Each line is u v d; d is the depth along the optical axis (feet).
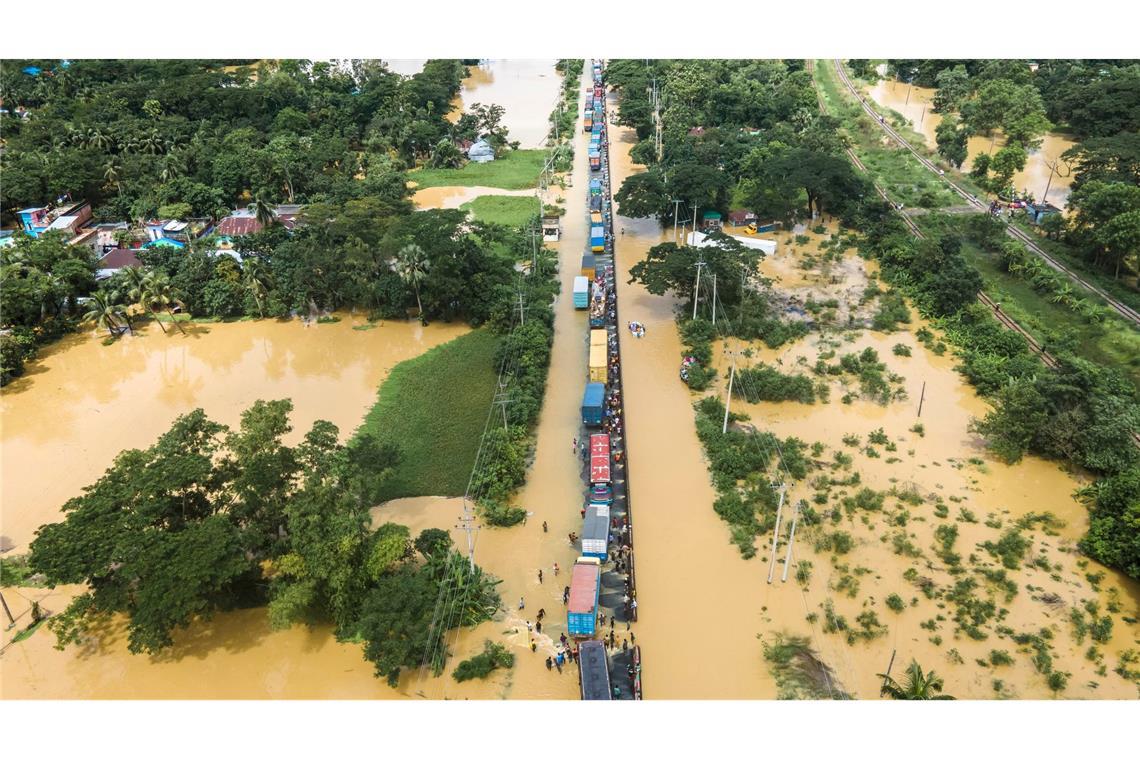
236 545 220.84
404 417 328.49
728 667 211.61
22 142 581.12
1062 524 257.55
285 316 421.59
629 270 437.58
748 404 330.75
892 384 338.95
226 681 216.54
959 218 490.90
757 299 398.83
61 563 208.74
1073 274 417.90
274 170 538.47
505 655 217.36
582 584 229.45
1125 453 276.21
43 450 318.65
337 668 219.82
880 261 449.89
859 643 218.38
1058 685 201.46
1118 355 343.05
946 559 244.83
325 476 234.17
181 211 510.58
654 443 307.78
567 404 336.49
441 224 408.67
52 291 400.67
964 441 303.07
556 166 638.94
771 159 516.32
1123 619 222.69
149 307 410.11
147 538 216.33
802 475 283.38
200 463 234.38
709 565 247.70
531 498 281.33
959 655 212.84
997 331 358.02
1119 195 411.95
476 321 403.75
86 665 223.51
